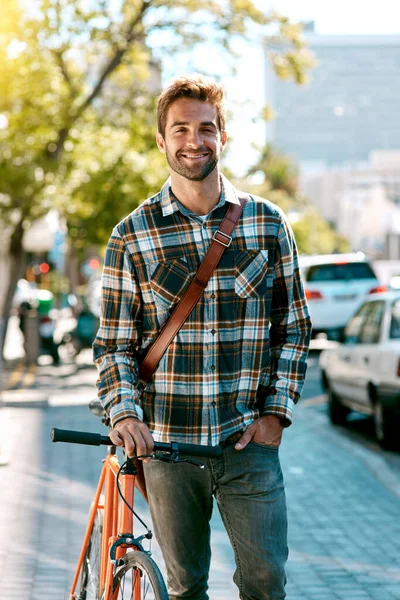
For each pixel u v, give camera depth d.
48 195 27.12
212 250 4.46
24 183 25.59
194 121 4.38
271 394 4.56
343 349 16.38
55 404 19.42
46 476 11.74
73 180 28.47
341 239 142.00
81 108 27.19
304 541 8.95
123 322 4.55
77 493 10.74
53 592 7.07
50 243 33.72
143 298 4.54
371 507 10.36
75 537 8.77
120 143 28.86
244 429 4.50
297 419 17.42
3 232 28.98
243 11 27.56
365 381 15.18
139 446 4.23
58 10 25.83
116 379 4.46
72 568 7.75
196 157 4.39
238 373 4.50
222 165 27.75
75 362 30.92
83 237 29.55
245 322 4.50
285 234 4.59
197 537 4.64
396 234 142.88
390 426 14.50
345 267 30.19
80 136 28.19
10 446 14.02
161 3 27.62
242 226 4.52
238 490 4.52
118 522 4.76
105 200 28.42
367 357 15.20
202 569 4.71
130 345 4.59
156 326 4.52
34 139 26.55
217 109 4.46
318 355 30.22
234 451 4.50
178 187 4.50
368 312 16.06
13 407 18.69
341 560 8.28
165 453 4.36
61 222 36.06
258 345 4.50
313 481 11.77
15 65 25.17
